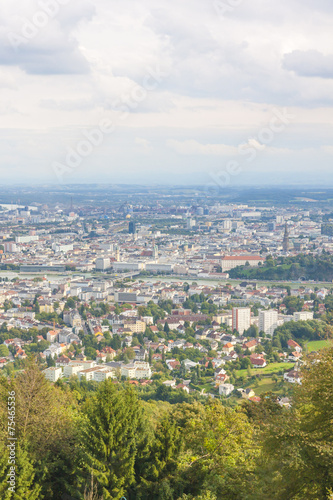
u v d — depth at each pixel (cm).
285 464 12244
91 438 14950
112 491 14025
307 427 12838
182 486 14425
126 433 15075
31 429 16612
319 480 11994
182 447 15125
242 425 16200
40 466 15300
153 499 14238
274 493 12331
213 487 14075
